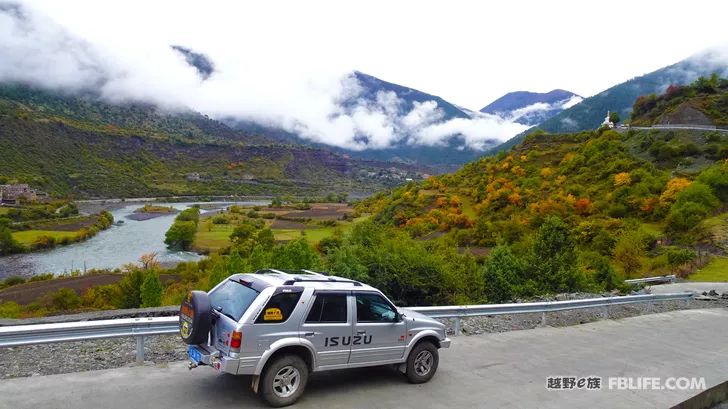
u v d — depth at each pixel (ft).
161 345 31.01
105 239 357.61
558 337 41.32
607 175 287.48
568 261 93.35
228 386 23.98
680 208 200.64
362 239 88.17
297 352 22.86
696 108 358.23
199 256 292.81
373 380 26.76
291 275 24.93
